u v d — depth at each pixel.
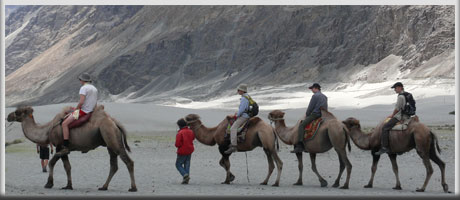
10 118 14.09
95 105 13.92
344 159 14.47
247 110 15.30
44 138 14.04
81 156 25.45
